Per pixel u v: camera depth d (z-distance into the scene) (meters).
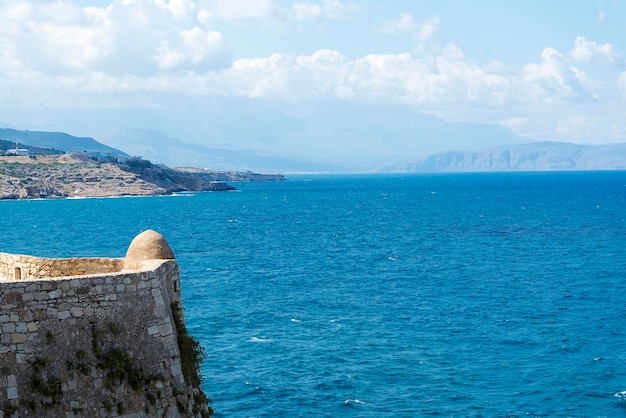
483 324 99.44
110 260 28.45
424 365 80.50
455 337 92.50
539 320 101.62
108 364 22.38
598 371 78.25
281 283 130.88
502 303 113.31
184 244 194.38
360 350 85.94
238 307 108.38
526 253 173.38
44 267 28.75
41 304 21.83
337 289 125.50
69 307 22.28
